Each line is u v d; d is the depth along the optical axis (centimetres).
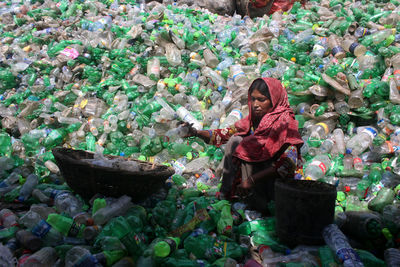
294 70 552
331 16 737
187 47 632
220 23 761
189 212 321
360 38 632
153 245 270
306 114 504
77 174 321
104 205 312
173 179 419
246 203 352
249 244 304
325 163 431
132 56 623
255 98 327
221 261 269
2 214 317
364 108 497
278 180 297
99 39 659
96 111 544
